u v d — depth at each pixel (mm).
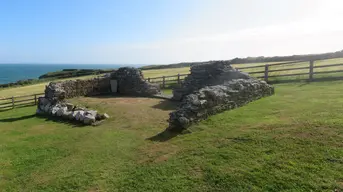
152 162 5090
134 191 4105
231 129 6191
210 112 7453
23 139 7844
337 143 4449
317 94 9062
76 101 13992
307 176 3729
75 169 5191
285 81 13680
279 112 7090
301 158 4207
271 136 5230
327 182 3525
